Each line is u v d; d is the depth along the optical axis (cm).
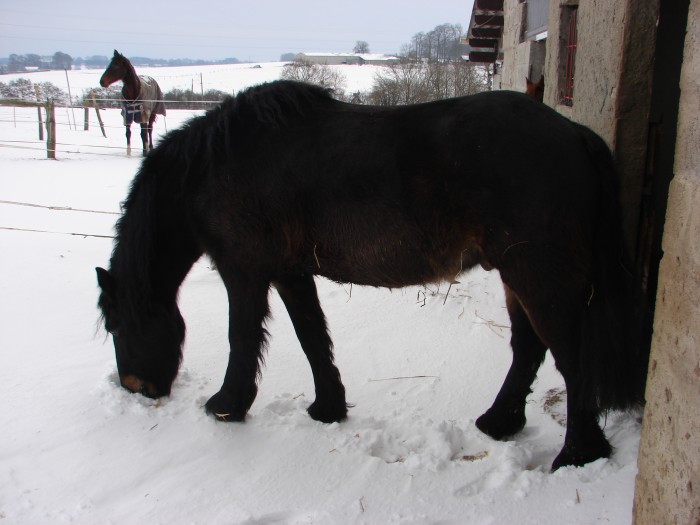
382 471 272
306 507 251
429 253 270
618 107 311
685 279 167
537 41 706
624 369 252
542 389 349
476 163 250
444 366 380
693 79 168
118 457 286
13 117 2156
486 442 300
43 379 361
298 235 289
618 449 275
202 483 267
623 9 301
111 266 326
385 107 284
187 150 308
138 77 1415
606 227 254
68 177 1053
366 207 271
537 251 246
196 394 350
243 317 305
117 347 330
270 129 289
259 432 305
